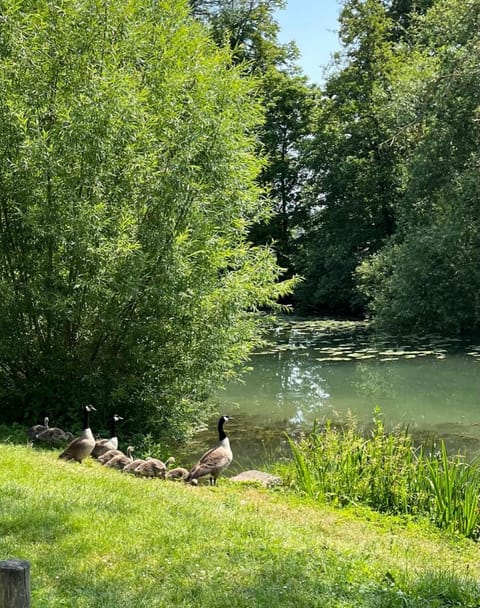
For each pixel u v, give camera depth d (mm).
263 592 5516
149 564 5949
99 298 12711
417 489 10227
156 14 15023
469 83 26562
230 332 14008
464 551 8445
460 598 5910
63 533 6477
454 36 27797
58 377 13484
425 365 23188
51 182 12422
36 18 13625
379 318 32125
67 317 12547
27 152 12266
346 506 10047
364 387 20078
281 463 12461
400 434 12883
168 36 14797
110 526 6754
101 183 12789
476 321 29812
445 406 17469
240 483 10633
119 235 12516
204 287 13211
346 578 6078
